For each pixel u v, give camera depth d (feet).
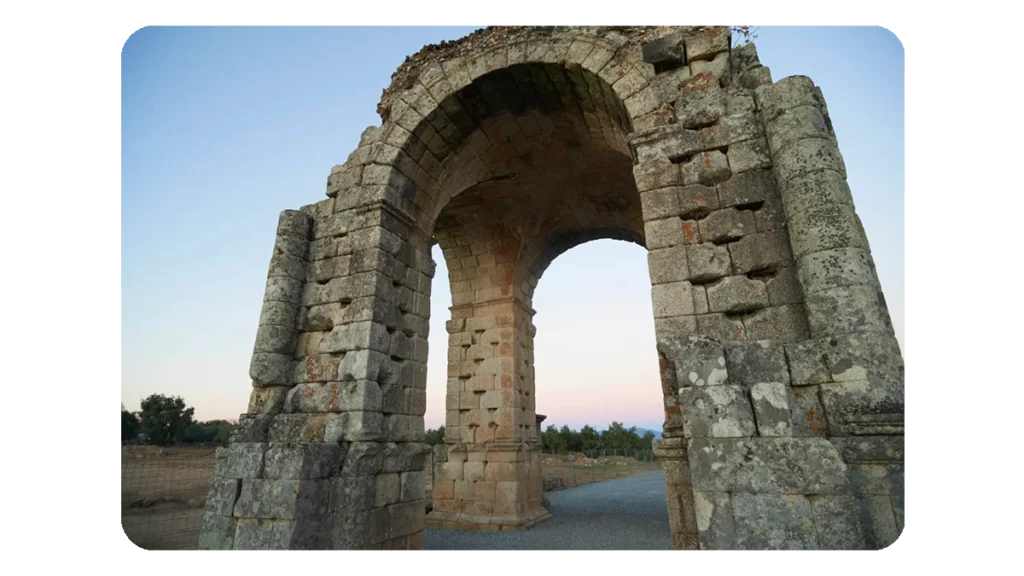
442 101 38.42
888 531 18.76
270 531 27.37
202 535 28.91
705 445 20.54
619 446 214.07
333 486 30.09
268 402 34.14
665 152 29.12
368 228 36.55
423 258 41.16
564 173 53.01
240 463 29.71
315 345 35.63
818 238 23.20
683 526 22.79
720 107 28.89
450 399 61.46
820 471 18.98
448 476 58.29
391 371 35.19
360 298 34.91
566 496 84.99
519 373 61.62
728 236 26.53
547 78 37.60
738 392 20.88
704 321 25.61
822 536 18.21
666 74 31.91
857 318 21.61
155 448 81.41
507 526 52.65
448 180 44.55
